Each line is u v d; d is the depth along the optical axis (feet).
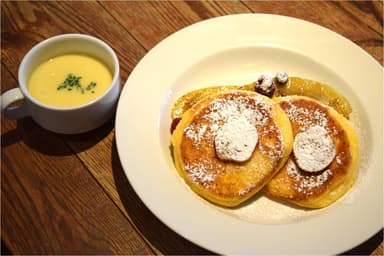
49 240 1.47
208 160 1.53
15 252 1.44
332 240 1.35
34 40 1.92
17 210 1.52
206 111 1.62
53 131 1.64
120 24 1.99
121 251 1.45
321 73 1.79
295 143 1.56
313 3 2.06
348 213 1.42
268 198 1.54
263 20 1.86
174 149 1.59
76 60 1.73
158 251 1.45
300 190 1.50
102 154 1.64
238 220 1.40
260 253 1.33
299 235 1.36
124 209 1.53
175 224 1.37
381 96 1.67
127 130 1.56
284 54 1.82
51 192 1.56
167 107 1.70
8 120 1.71
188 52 1.78
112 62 1.65
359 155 1.60
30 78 1.67
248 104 1.62
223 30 1.84
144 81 1.69
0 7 2.01
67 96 1.66
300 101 1.65
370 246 1.44
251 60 1.84
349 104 1.70
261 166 1.50
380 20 2.00
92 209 1.53
